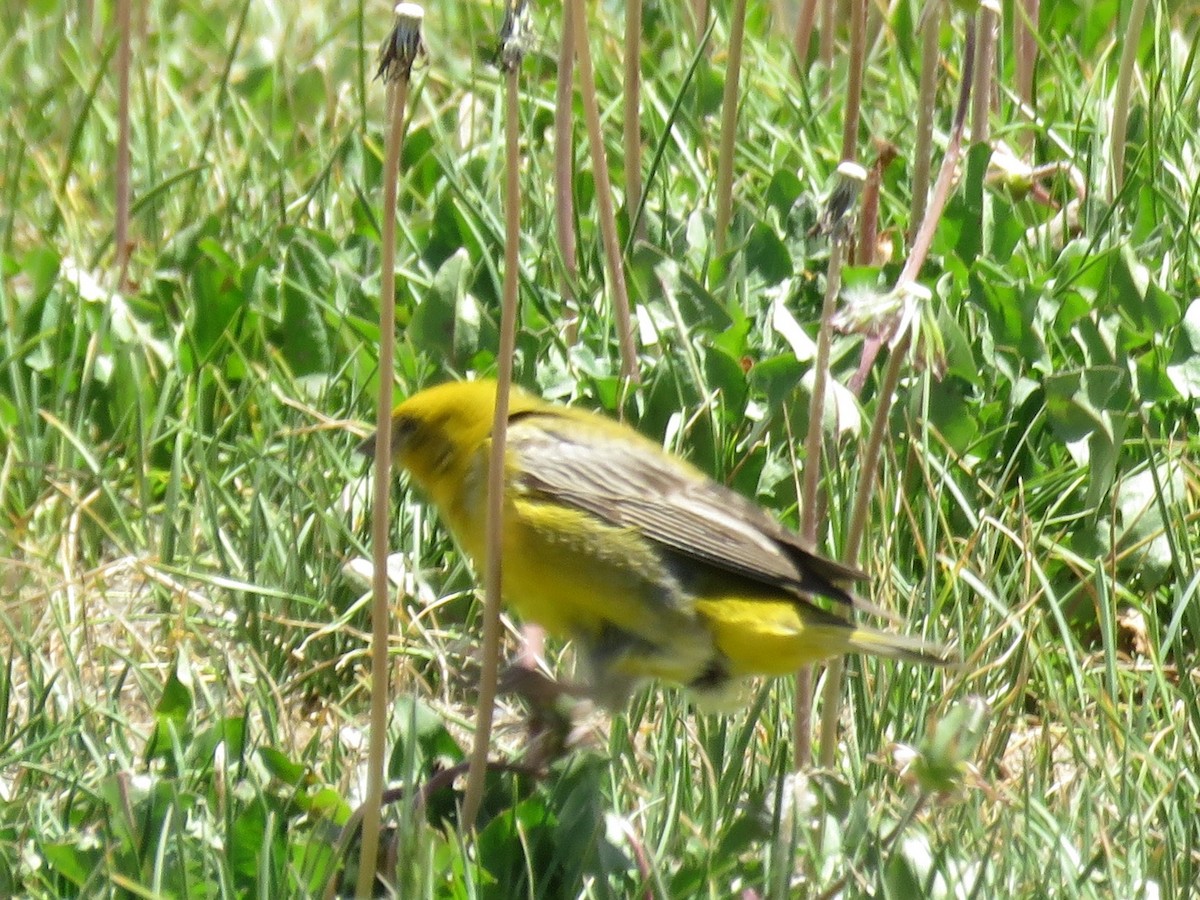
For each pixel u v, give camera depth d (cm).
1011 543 1005
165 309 1177
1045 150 1318
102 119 1414
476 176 1300
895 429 1044
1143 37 1392
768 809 795
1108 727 888
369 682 955
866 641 833
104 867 727
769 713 909
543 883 768
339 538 1009
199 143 1402
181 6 1617
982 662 937
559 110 1163
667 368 1059
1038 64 1432
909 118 1331
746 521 845
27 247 1308
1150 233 1186
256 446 1064
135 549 1032
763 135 1374
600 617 843
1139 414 1032
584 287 1190
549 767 811
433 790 791
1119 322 1084
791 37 1503
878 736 876
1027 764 852
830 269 823
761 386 1053
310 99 1507
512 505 834
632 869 787
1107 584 962
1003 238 1162
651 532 832
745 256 1182
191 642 988
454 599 1002
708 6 1294
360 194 1228
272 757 812
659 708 917
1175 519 990
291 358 1147
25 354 1138
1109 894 775
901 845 755
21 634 962
